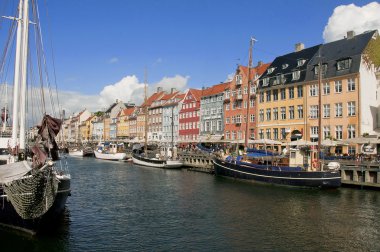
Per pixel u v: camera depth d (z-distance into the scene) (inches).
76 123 6993.1
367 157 1453.0
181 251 644.1
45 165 645.3
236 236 734.5
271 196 1195.9
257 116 2481.5
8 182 656.4
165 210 979.9
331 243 692.7
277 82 2320.4
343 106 1905.8
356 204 1048.8
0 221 711.1
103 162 2938.0
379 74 1892.2
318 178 1301.7
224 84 3053.6
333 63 1995.6
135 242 692.7
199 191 1314.0
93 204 1065.5
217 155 2097.7
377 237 729.6
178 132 3592.5
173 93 3914.9
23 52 786.8
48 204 665.0
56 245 661.3
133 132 4613.7
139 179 1702.8
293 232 763.4
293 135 2182.6
